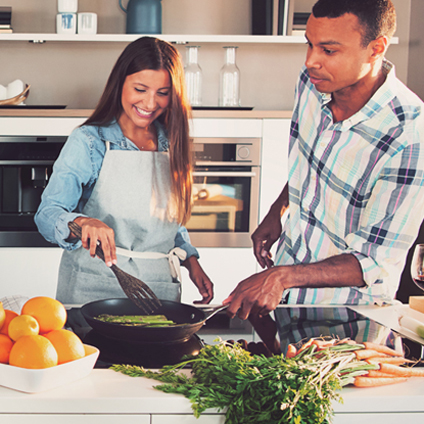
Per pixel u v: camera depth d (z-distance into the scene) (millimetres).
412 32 3180
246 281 1103
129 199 1446
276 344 956
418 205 1195
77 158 1404
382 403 751
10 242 2824
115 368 811
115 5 3119
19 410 712
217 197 2887
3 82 3162
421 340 986
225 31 3197
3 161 2789
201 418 730
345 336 1004
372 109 1296
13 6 3105
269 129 2861
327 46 1166
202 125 2834
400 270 1234
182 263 1597
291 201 1552
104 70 3186
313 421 673
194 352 900
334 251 1473
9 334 777
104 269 1404
